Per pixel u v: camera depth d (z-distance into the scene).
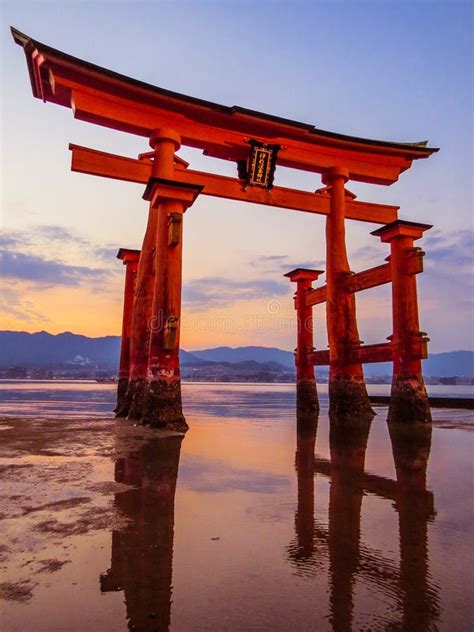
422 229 16.91
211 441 11.06
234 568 3.47
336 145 19.11
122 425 13.70
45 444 9.72
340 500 5.62
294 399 40.31
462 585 3.24
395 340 16.56
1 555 3.62
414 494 5.98
